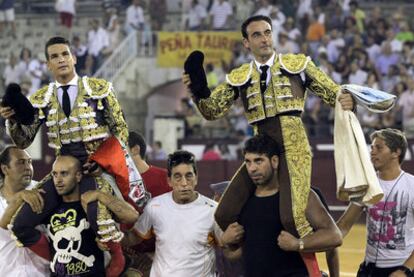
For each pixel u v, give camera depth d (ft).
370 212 28.32
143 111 92.12
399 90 75.66
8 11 100.27
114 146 26.55
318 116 78.02
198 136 82.07
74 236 26.21
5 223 26.43
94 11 100.17
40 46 100.07
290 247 24.71
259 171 24.93
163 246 26.94
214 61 86.69
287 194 25.00
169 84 92.22
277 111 25.45
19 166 28.12
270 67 25.73
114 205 25.73
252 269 25.49
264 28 25.73
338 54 82.89
